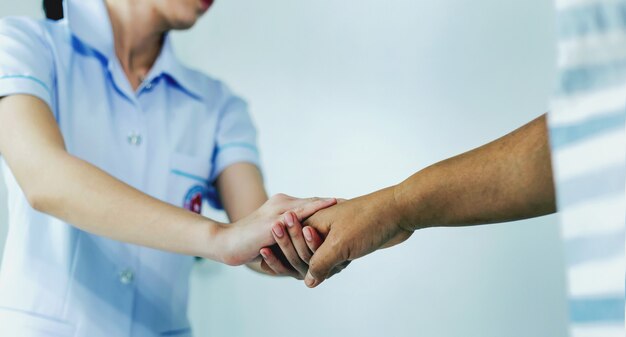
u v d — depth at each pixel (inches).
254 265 47.5
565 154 17.7
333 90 84.0
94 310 39.5
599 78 17.5
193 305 78.4
